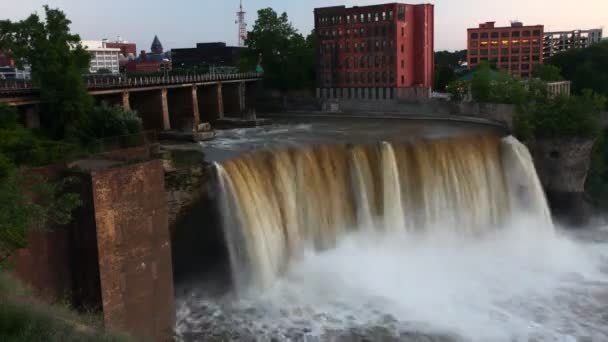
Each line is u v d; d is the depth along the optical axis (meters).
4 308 17.47
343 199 47.88
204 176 39.53
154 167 33.47
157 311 34.28
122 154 37.09
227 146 53.59
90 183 29.83
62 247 30.97
